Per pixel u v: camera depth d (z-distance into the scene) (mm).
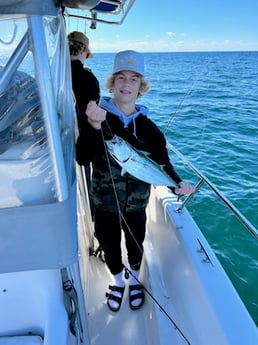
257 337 1183
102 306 1848
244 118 9859
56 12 926
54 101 775
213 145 7207
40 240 845
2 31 687
